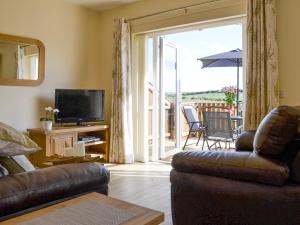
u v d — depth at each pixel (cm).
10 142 133
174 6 400
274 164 158
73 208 118
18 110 388
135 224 105
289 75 308
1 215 110
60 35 435
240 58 526
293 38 305
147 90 454
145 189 310
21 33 388
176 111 512
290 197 154
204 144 541
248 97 319
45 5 414
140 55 453
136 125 458
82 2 444
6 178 121
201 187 176
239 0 342
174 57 505
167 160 459
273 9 306
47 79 420
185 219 186
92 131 450
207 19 371
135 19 442
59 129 382
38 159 374
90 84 480
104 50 488
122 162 438
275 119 166
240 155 175
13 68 380
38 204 122
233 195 166
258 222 161
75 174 139
